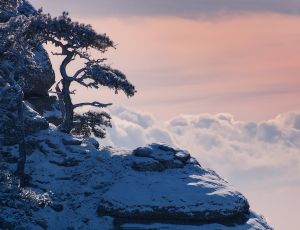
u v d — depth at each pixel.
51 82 194.12
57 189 151.50
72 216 144.75
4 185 139.50
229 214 144.25
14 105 165.25
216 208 143.88
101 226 141.62
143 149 159.88
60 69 168.12
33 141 162.12
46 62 191.50
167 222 142.00
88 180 154.00
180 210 142.12
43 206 143.88
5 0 158.50
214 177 157.12
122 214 142.12
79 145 166.12
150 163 155.12
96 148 170.25
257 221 149.12
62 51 166.88
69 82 168.75
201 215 142.50
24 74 167.75
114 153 163.00
